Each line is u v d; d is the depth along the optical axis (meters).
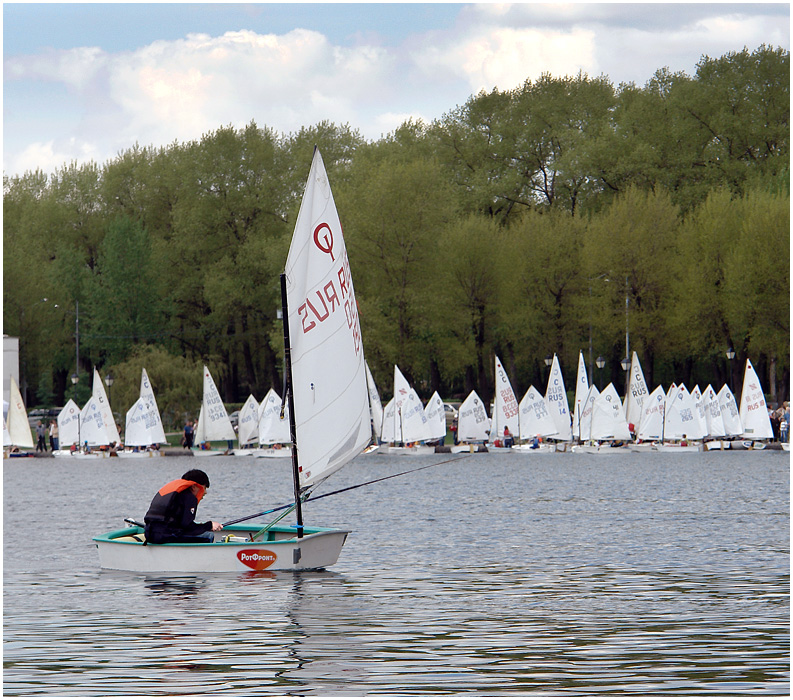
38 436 127.56
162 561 33.97
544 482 75.44
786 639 23.81
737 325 132.50
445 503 59.97
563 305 143.75
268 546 33.75
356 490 70.94
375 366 134.00
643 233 135.38
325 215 36.25
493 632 24.75
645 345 137.75
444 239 139.75
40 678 20.86
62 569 35.34
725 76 141.62
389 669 21.31
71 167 172.62
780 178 137.00
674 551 39.09
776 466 89.62
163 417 139.75
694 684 20.09
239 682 20.44
